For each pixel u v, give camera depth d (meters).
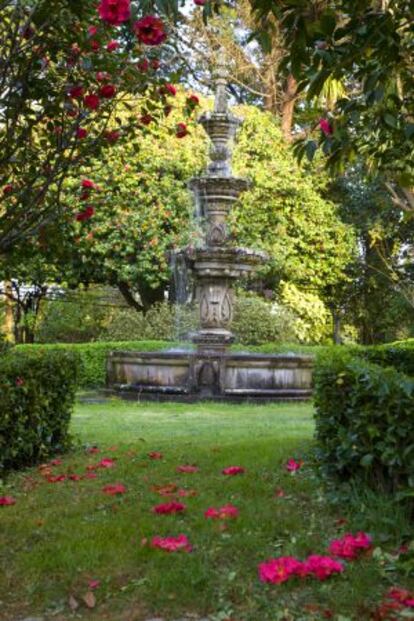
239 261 9.21
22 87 3.05
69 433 5.57
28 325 15.73
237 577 2.52
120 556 2.71
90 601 2.37
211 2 2.53
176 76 3.34
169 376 9.47
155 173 13.12
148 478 3.86
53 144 3.33
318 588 2.38
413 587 2.40
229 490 3.53
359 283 18.25
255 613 2.26
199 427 6.42
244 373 9.30
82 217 3.59
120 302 16.86
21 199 3.24
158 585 2.46
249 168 14.46
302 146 3.22
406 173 3.91
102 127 3.48
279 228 14.44
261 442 4.70
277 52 15.73
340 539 2.81
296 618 2.22
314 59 2.52
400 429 2.94
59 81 3.21
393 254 18.22
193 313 12.43
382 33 2.46
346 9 2.48
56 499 3.60
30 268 12.77
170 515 3.14
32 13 2.77
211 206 9.43
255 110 15.06
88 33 2.93
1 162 3.22
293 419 7.17
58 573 2.60
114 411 8.12
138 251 13.09
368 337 19.64
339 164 3.38
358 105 3.01
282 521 3.04
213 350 9.40
